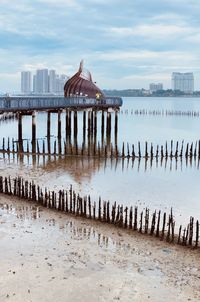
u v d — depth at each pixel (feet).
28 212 83.15
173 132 268.62
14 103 140.46
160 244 69.56
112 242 69.56
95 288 53.62
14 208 85.30
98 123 338.54
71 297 51.16
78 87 262.47
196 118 416.26
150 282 56.13
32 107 152.76
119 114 483.92
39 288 52.80
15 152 154.10
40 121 352.28
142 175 126.41
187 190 108.88
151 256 64.59
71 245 67.36
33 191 90.17
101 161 146.10
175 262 62.80
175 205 93.56
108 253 64.95
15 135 223.10
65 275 56.70
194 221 81.87
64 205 86.94
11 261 60.13
